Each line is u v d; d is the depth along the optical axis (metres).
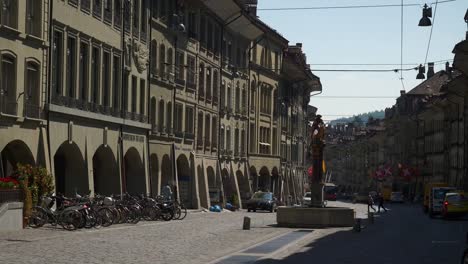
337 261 20.69
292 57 95.12
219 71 69.81
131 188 50.25
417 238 31.61
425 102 126.50
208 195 64.44
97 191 45.25
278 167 89.88
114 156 45.19
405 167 132.75
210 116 67.19
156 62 53.53
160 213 40.38
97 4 42.78
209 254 21.58
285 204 91.94
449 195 53.19
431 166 120.88
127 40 47.69
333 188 140.25
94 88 42.84
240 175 77.88
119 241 25.09
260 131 84.38
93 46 42.22
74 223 29.84
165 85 55.31
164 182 56.75
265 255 21.86
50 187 32.84
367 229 38.75
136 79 49.56
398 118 151.88
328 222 40.00
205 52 65.44
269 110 87.50
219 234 30.78
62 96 37.78
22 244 22.75
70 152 40.03
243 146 78.56
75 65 39.72
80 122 40.03
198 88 63.75
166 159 56.44
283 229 37.03
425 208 70.12
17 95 33.09
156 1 53.38
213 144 68.19
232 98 74.19
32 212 30.00
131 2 48.28
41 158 35.38
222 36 70.56
